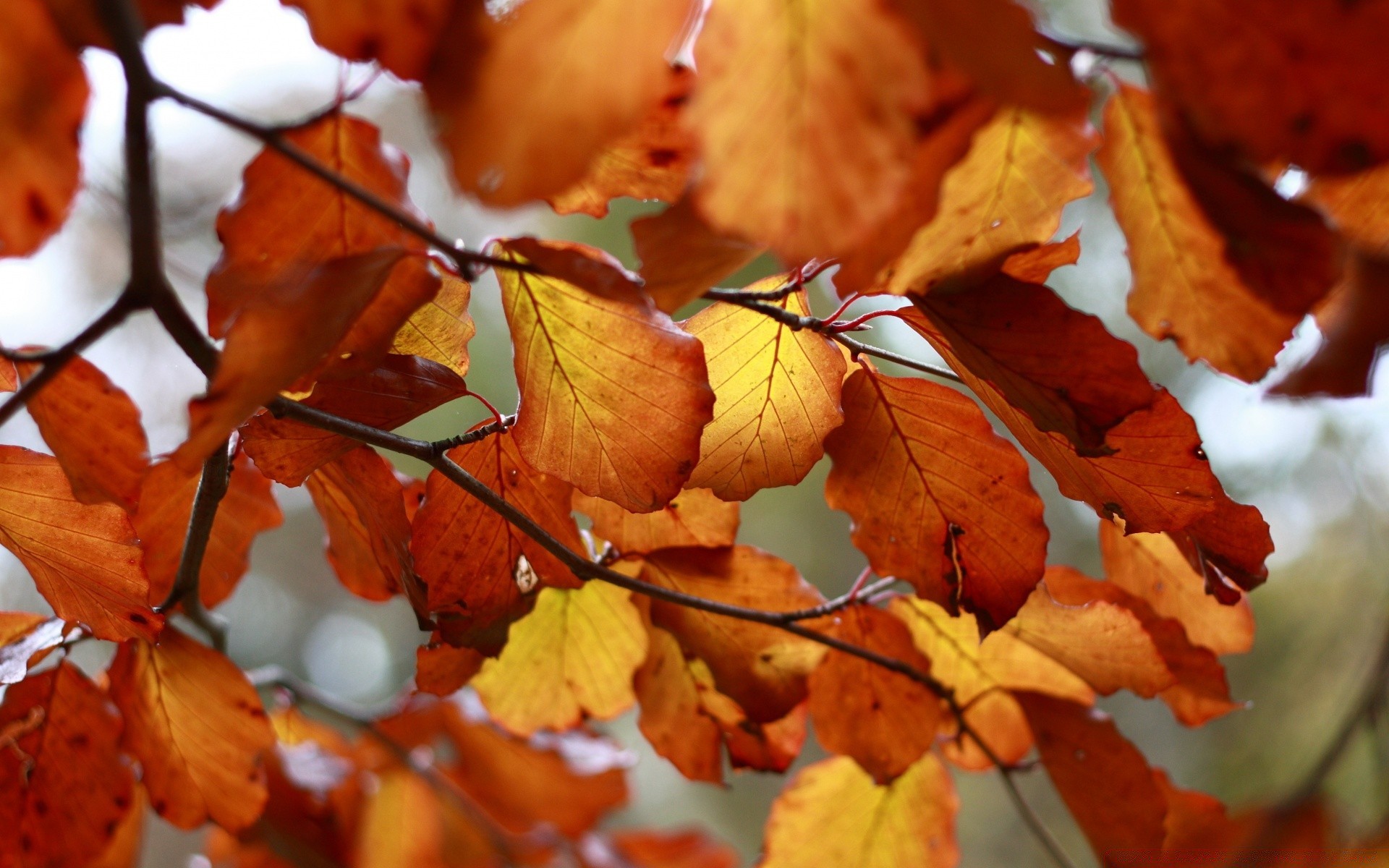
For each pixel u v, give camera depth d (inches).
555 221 61.6
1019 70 25.0
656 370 29.9
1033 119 28.0
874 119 25.5
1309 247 27.8
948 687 33.6
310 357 28.2
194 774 33.3
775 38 25.7
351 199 29.6
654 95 26.3
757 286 30.8
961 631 33.2
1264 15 26.8
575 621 33.4
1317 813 28.2
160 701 32.9
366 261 28.4
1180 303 28.7
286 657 115.9
